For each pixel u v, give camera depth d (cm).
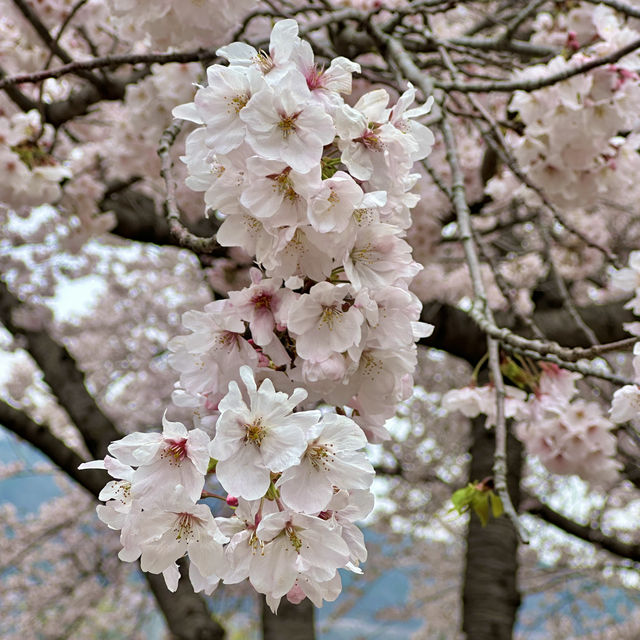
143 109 395
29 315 618
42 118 374
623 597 980
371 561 1046
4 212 619
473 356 602
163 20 303
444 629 1094
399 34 371
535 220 611
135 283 926
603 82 302
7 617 949
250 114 133
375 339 145
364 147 140
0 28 458
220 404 125
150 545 127
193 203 526
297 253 139
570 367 207
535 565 959
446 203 537
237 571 126
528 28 555
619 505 897
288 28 142
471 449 647
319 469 128
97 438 575
